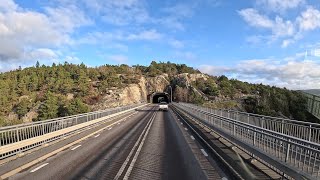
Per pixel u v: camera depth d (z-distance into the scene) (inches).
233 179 346.3
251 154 476.1
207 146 613.9
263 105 3496.6
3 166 433.4
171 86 6884.8
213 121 881.5
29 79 5423.2
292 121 577.9
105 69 6683.1
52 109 3730.3
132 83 6003.9
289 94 3464.6
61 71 6097.4
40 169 413.4
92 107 4559.5
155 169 406.9
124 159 481.7
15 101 4468.5
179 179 352.5
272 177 348.8
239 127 558.9
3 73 6200.8
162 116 1814.7
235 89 6353.3
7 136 528.1
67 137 797.2
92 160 475.8
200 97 5536.4
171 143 666.8
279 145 351.9
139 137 789.2
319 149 279.1
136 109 2886.3
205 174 373.7
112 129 1025.5
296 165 313.3
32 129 636.1
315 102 1461.6
